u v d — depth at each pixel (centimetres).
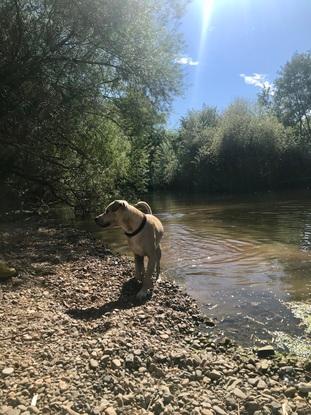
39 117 1466
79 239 1157
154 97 1812
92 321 566
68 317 570
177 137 5531
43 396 371
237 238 1251
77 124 1709
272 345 529
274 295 707
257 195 3300
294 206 2178
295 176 4350
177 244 1188
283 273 837
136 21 1597
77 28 1512
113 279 764
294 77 5562
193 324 593
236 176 4219
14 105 1438
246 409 370
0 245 1017
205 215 1953
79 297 667
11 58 1420
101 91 1780
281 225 1503
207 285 777
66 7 1455
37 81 1462
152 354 468
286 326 584
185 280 814
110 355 451
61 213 2088
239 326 589
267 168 4197
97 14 1485
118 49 1630
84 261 896
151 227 708
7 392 377
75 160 1856
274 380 436
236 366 461
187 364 456
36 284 718
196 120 5284
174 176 4859
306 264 898
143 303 649
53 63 1531
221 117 4769
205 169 4375
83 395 374
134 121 1858
